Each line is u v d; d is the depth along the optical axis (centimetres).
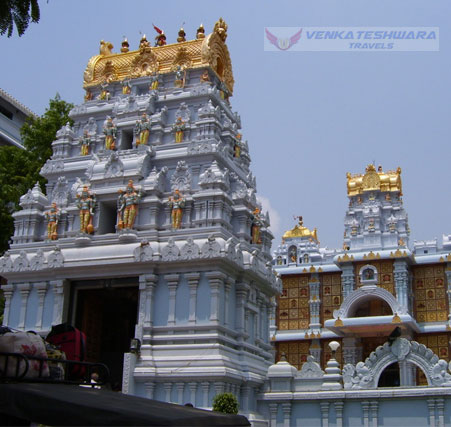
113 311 3625
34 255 3272
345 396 2766
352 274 5488
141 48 3916
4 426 876
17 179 4081
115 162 3412
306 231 6141
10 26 1350
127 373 2812
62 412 686
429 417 2614
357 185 5803
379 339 5344
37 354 935
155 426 671
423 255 5409
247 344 3100
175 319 2952
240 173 3709
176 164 3447
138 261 3014
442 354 5159
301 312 5766
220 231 3077
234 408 2481
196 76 3784
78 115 3856
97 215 3341
